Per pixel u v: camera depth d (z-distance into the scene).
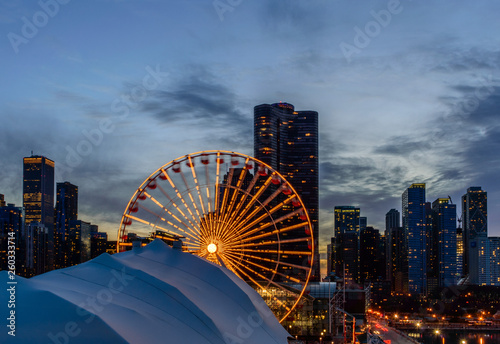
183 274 83.75
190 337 64.06
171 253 90.62
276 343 79.19
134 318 61.44
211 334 67.81
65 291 65.94
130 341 54.19
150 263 86.00
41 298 57.12
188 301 71.81
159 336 59.91
